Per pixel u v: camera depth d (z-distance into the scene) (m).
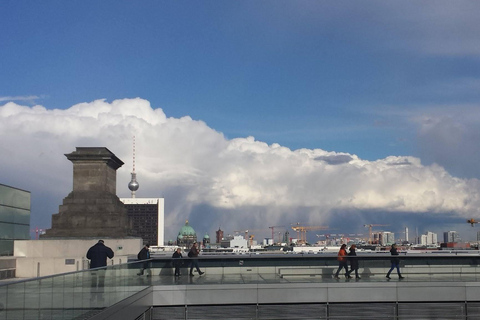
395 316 33.41
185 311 32.72
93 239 50.81
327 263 34.62
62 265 48.47
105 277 22.64
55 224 53.69
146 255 39.75
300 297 33.06
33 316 15.56
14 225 51.53
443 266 34.53
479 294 33.78
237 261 34.62
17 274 47.78
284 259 34.72
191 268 34.47
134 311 28.00
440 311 33.50
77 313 19.02
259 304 33.00
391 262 34.56
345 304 33.28
